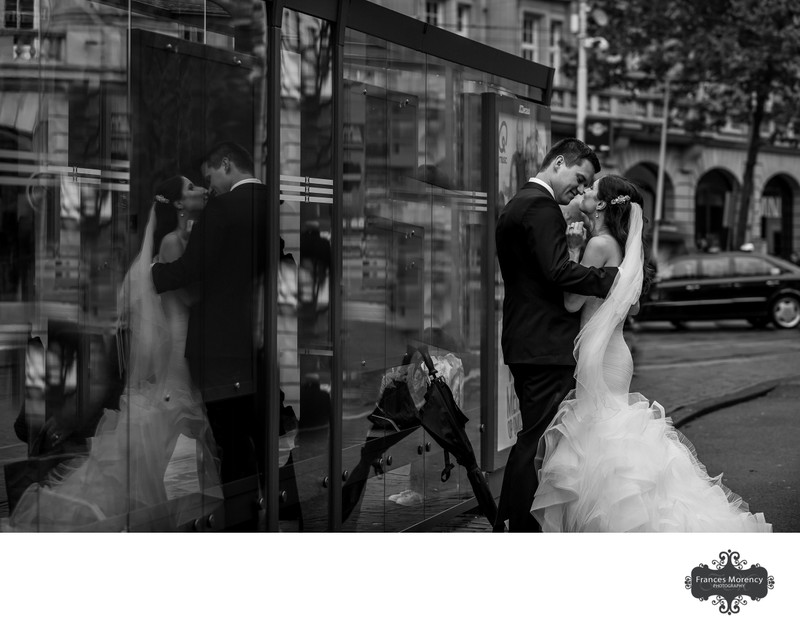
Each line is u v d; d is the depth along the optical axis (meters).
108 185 4.50
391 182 6.21
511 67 7.68
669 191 42.75
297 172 5.44
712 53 29.20
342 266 5.74
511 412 7.65
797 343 20.62
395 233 6.25
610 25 30.06
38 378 4.23
